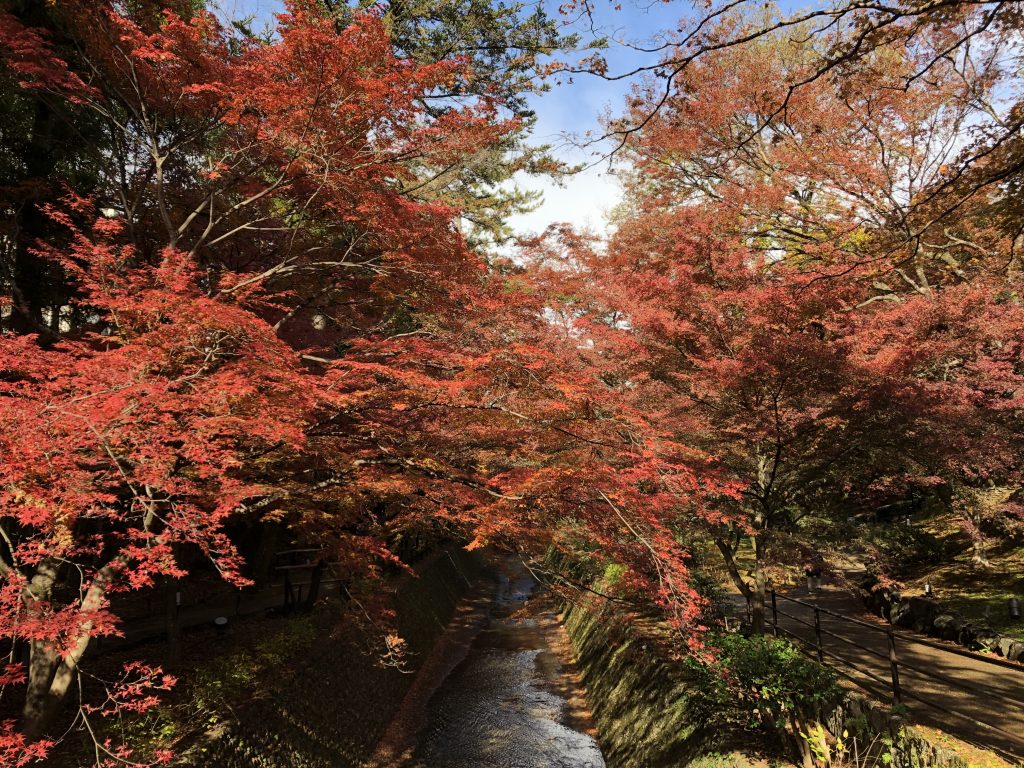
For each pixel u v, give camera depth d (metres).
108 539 8.61
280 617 13.33
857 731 6.62
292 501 8.90
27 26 9.47
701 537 10.25
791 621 12.41
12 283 8.90
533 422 8.09
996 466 9.95
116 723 7.60
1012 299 10.85
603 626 14.92
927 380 11.43
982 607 11.23
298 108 7.86
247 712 8.56
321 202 9.80
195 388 5.73
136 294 6.62
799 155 11.55
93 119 10.90
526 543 9.13
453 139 8.89
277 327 9.62
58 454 4.70
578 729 12.69
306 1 7.02
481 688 15.10
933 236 11.25
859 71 6.18
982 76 8.08
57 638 4.72
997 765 5.63
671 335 9.90
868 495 11.79
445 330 9.54
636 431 7.95
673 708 9.16
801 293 8.38
